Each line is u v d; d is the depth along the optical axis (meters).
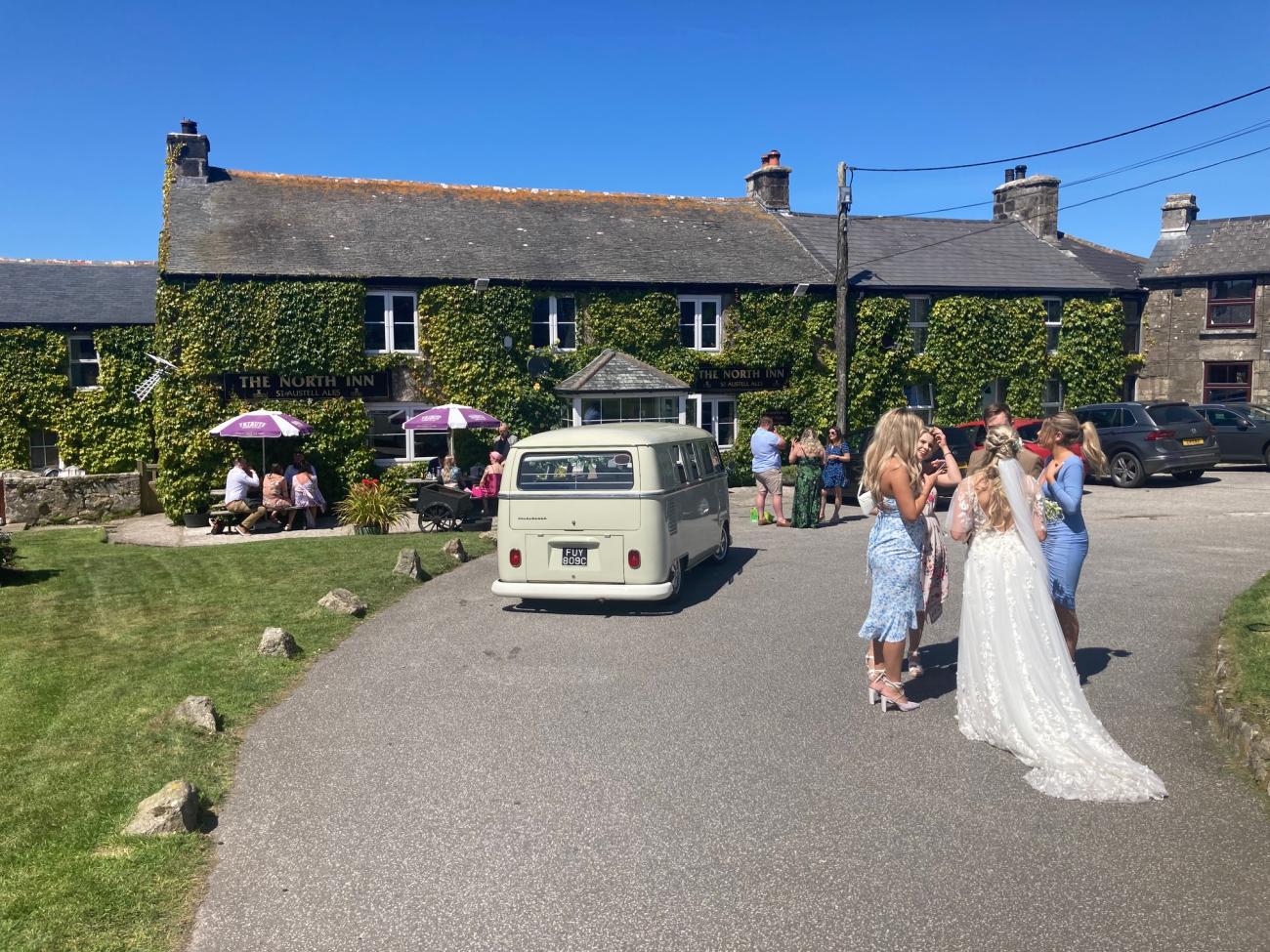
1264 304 27.38
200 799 5.18
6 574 12.71
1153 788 4.94
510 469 9.79
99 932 3.91
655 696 6.92
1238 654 6.93
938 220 31.66
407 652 8.31
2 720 6.62
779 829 4.74
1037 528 6.12
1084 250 31.83
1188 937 3.71
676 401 23.14
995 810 4.86
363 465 21.62
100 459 24.55
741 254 26.42
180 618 9.70
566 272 23.59
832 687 6.97
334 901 4.19
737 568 11.78
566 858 4.52
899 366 26.45
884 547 6.35
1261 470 22.75
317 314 21.22
